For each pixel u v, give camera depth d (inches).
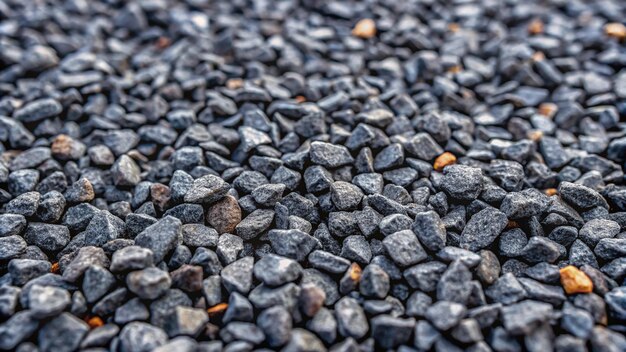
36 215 11.5
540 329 9.8
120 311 10.1
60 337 9.7
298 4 18.6
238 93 13.7
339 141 12.5
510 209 11.1
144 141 13.3
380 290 10.3
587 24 17.2
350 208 11.5
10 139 13.0
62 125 13.7
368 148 12.3
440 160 12.5
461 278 10.3
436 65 15.1
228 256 10.9
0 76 14.9
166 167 12.5
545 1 18.6
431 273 10.5
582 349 9.7
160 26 17.5
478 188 11.5
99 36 16.6
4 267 10.9
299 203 11.5
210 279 10.6
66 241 11.4
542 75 15.0
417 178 12.1
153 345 9.7
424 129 13.0
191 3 18.0
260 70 15.0
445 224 11.2
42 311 9.7
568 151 13.1
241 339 9.8
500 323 10.0
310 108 13.2
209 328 10.0
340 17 17.7
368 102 13.7
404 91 14.7
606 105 14.2
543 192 12.3
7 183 12.1
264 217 11.3
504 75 15.1
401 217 11.1
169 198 11.8
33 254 11.1
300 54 15.9
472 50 16.1
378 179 11.9
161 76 14.7
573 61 15.5
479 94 14.8
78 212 11.6
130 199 12.1
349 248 10.9
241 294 10.4
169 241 10.6
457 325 9.8
